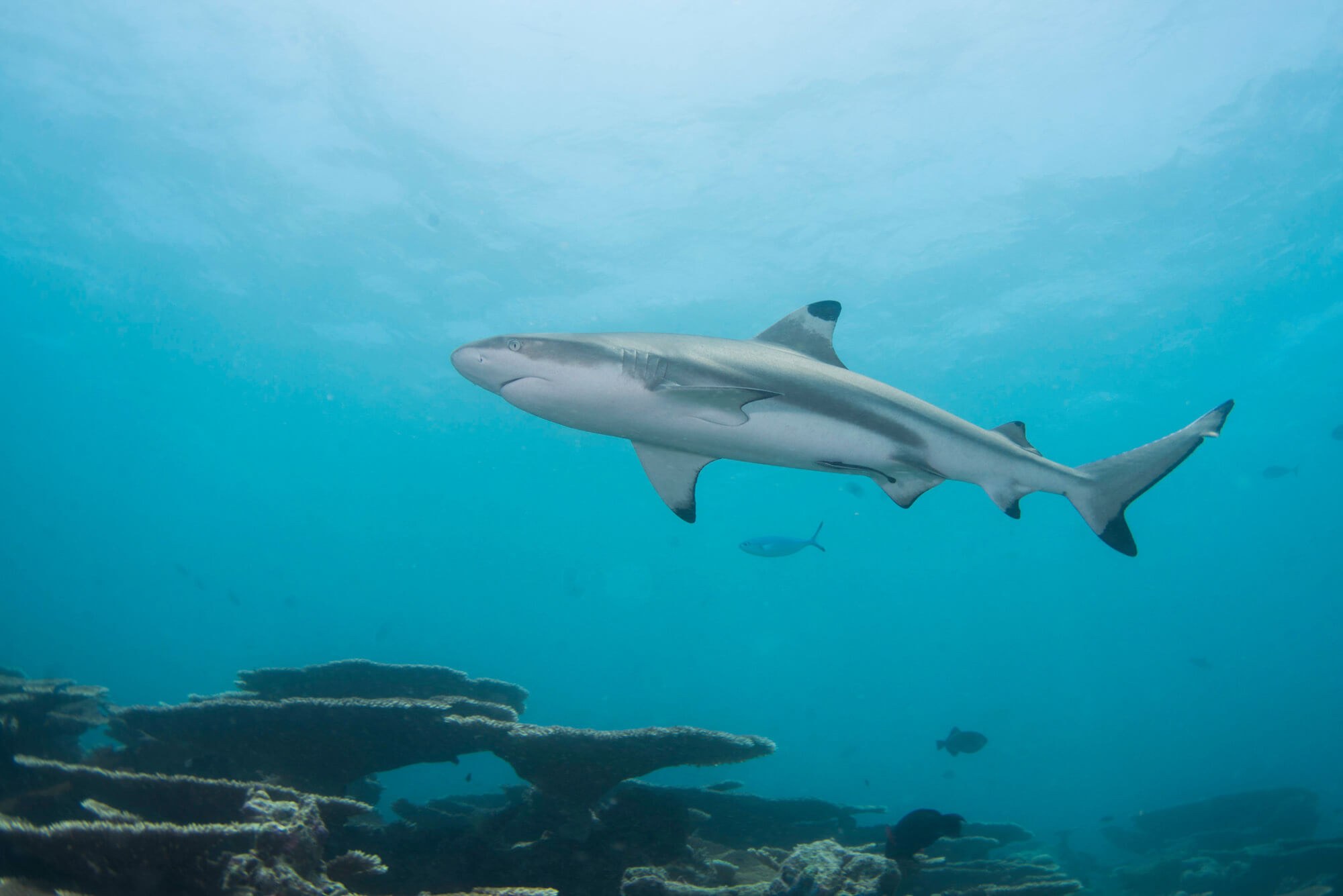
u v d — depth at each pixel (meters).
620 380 3.89
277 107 20.83
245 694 6.96
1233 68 18.61
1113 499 5.10
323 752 5.97
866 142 20.58
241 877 3.17
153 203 25.25
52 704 6.34
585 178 22.12
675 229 23.62
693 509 4.89
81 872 3.24
